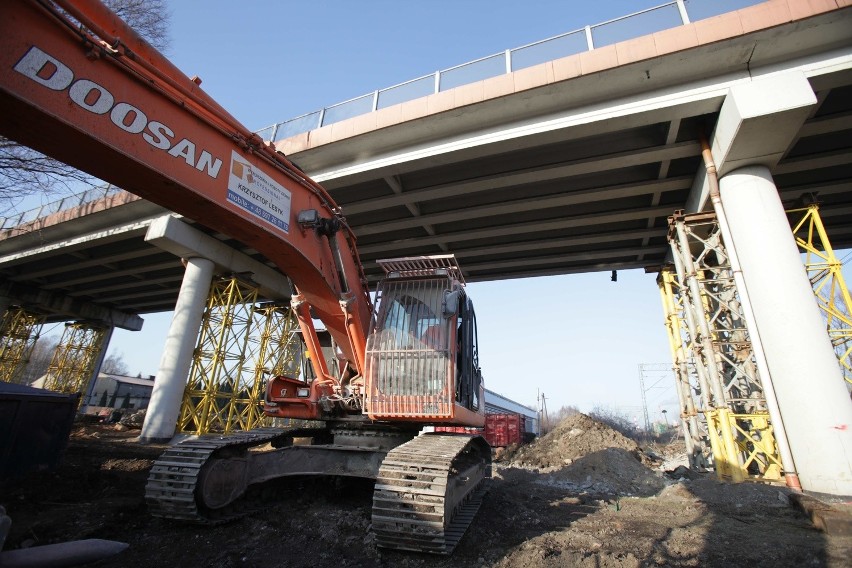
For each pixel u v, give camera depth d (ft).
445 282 27.68
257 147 21.30
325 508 26.35
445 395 24.80
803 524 28.35
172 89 17.57
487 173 61.41
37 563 8.49
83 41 14.55
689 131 52.65
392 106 56.03
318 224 23.66
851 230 71.20
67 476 32.55
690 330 56.08
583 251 81.25
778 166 55.47
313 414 29.37
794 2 41.52
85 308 134.10
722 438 46.65
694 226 55.11
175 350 77.25
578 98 50.11
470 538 22.76
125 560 18.07
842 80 44.11
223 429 90.53
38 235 87.15
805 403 38.45
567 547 21.95
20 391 33.53
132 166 16.03
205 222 20.27
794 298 41.22
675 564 19.84
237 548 19.66
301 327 29.27
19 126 13.97
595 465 54.29
